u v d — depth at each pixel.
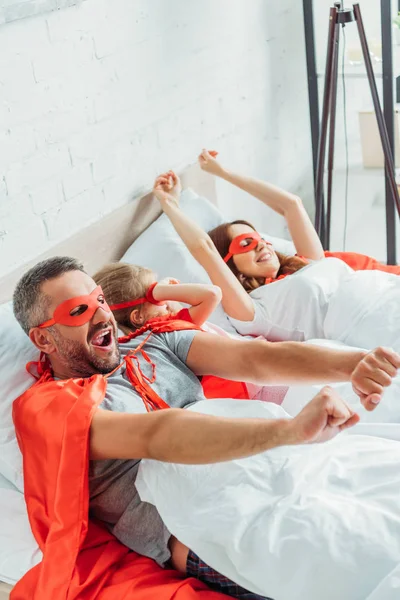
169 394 1.65
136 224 2.35
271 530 1.30
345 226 3.32
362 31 2.74
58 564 1.40
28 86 1.94
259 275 2.29
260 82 3.03
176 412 1.40
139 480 1.48
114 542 1.50
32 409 1.52
